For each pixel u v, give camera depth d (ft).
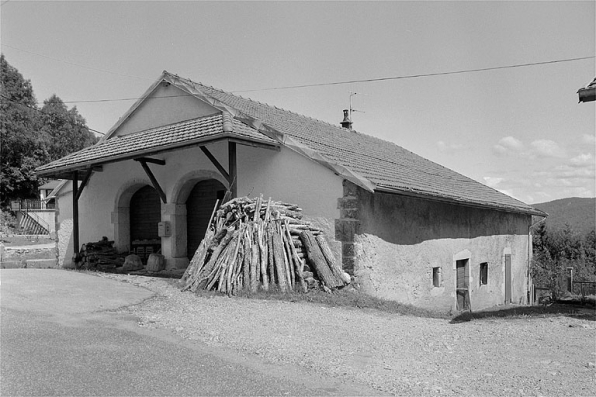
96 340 20.27
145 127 50.29
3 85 159.74
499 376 16.52
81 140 187.42
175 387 15.02
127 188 51.98
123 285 36.06
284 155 39.50
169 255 46.52
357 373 16.76
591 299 48.73
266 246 33.73
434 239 43.98
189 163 45.93
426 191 39.73
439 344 21.27
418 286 41.24
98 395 14.26
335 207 36.01
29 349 18.72
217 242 35.76
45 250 79.87
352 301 31.14
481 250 52.90
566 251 93.56
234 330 22.52
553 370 17.20
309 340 21.20
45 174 52.13
